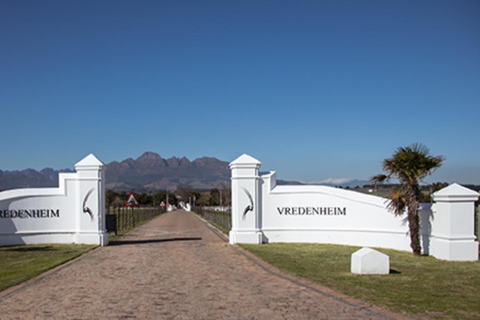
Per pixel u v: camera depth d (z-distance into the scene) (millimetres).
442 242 14594
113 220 24484
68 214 19828
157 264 13812
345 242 18844
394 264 13508
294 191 19734
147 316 7750
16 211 19281
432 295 9031
